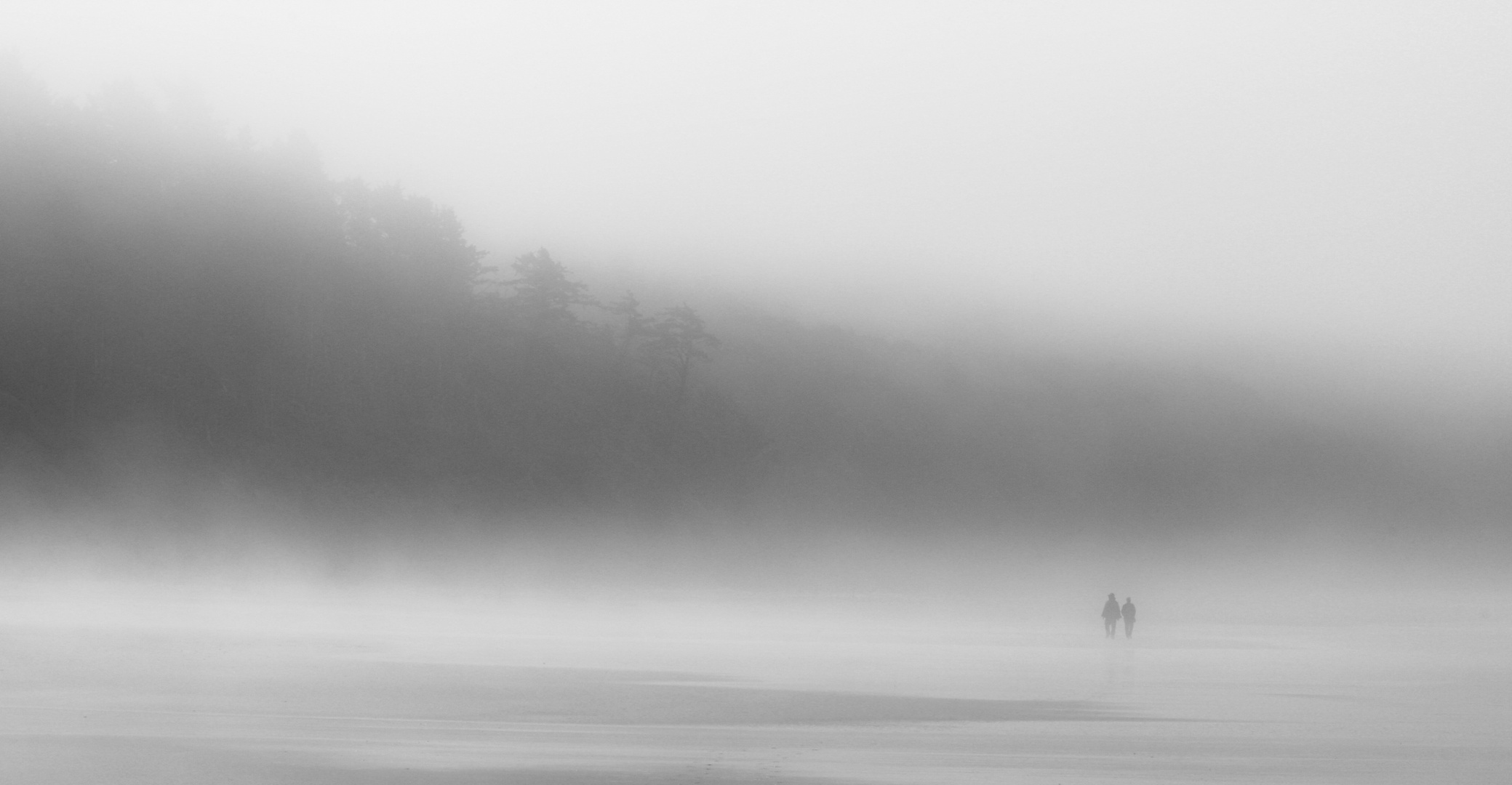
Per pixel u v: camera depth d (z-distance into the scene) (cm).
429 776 2908
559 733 3656
